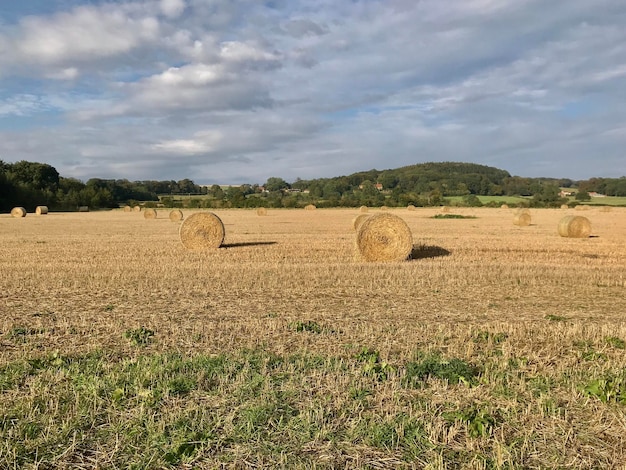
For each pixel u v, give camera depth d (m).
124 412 5.76
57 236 32.31
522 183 137.12
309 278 15.64
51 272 16.72
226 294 13.28
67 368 7.25
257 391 6.36
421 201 98.75
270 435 5.28
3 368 7.20
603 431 5.43
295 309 11.47
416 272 16.78
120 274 16.30
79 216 65.38
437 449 5.00
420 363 7.39
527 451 5.01
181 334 9.09
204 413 5.69
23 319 10.35
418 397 6.23
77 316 10.63
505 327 9.68
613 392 6.25
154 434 5.25
